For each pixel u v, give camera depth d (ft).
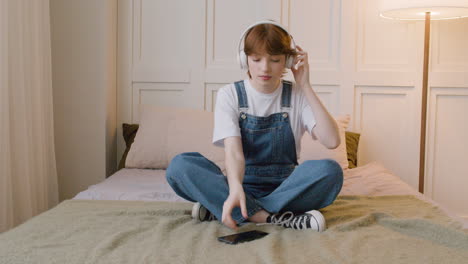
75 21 10.13
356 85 10.46
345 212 5.99
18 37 8.36
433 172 10.50
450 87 10.32
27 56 8.66
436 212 6.20
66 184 10.27
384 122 10.50
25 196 8.48
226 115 5.85
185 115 9.72
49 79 9.47
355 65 10.43
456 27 10.26
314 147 9.09
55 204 9.59
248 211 5.51
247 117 5.95
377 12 10.38
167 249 4.51
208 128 9.50
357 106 10.51
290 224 5.39
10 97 8.29
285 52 5.41
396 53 10.40
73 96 10.19
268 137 5.94
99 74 10.14
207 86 10.62
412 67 10.36
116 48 10.69
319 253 4.43
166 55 10.66
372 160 10.55
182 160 5.67
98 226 5.30
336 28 10.43
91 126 10.19
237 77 10.53
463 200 10.47
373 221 5.59
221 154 9.14
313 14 10.46
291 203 5.56
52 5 10.14
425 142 10.44
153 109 9.94
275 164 6.04
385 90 10.44
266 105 5.96
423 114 9.82
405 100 10.46
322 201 5.69
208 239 4.83
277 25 5.48
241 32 10.53
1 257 4.30
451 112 10.37
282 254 4.41
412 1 8.84
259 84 5.64
